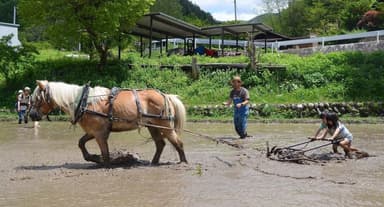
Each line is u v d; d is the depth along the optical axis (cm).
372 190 747
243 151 1193
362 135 1589
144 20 3123
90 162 1044
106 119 960
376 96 2511
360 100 2478
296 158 1038
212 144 1352
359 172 903
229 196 705
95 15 2634
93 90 974
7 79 2897
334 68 2733
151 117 982
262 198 692
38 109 967
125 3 2695
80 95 962
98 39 2800
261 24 3241
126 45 3045
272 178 846
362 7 4884
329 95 2552
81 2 2648
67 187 774
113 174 887
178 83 2747
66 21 2733
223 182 809
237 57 2995
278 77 2719
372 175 872
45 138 1534
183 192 734
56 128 1900
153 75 2845
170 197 701
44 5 2692
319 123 2134
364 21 4456
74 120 963
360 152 1102
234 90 1489
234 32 3694
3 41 2948
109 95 970
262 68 2742
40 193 732
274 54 3080
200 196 705
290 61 2850
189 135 1602
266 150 1202
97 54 3108
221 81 2719
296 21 5850
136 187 772
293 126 1981
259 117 2353
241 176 866
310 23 5647
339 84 2628
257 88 2659
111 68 2895
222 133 1673
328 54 2892
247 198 692
